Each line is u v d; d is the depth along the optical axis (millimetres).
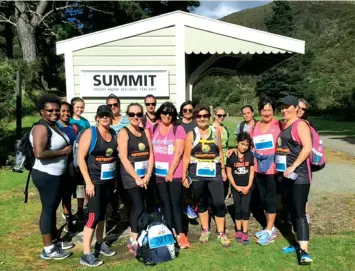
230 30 6562
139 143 4238
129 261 4145
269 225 4578
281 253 4203
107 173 4078
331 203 6164
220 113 5422
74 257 4324
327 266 3846
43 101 4027
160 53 6527
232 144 12656
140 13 29375
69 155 4652
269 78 46781
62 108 4641
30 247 4637
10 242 4797
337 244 4367
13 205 6434
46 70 31578
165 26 6500
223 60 10688
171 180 4383
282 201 5395
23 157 4156
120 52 6469
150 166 4336
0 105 11312
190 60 9094
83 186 5391
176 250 4371
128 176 4262
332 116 36406
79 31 31172
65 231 5188
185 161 4469
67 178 4637
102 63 6449
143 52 6496
